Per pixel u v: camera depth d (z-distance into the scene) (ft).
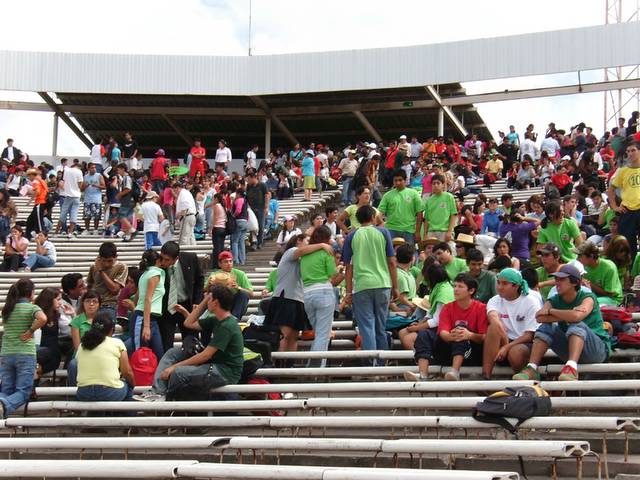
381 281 36.19
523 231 48.57
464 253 46.37
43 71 104.99
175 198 67.72
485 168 86.69
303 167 81.15
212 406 32.32
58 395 35.94
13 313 35.50
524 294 32.71
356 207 48.57
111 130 118.52
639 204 42.70
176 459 31.22
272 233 68.33
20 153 92.07
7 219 64.39
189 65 104.88
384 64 101.14
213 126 116.37
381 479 23.98
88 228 71.51
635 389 29.09
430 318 36.22
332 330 40.68
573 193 69.56
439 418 27.81
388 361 36.68
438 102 103.55
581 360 31.14
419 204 47.14
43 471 27.91
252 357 34.96
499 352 31.86
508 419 26.86
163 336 38.11
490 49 98.37
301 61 103.40
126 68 105.09
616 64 94.53
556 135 89.71
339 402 30.78
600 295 36.81
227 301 34.01
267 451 29.99
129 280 40.86
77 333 37.63
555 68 96.12
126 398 34.53
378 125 112.57
